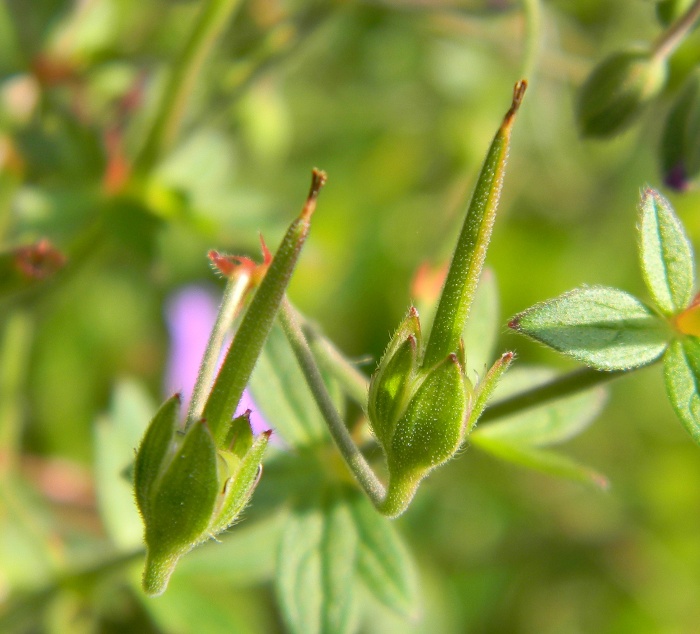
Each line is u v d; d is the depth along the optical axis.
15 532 0.25
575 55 0.35
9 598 0.24
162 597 0.24
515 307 0.38
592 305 0.19
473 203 0.18
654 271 0.19
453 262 0.19
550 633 0.34
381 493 0.19
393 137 0.38
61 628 0.24
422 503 0.30
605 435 0.37
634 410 0.37
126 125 0.29
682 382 0.19
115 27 0.29
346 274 0.36
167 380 0.34
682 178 0.22
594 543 0.36
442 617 0.32
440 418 0.19
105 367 0.35
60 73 0.28
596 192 0.39
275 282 0.18
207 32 0.25
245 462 0.19
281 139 0.34
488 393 0.19
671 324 0.19
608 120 0.23
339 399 0.22
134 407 0.25
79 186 0.26
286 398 0.22
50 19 0.29
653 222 0.20
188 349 0.34
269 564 0.24
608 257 0.38
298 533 0.22
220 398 0.18
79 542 0.29
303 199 0.38
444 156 0.38
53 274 0.24
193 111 0.30
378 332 0.36
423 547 0.32
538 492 0.36
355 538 0.22
